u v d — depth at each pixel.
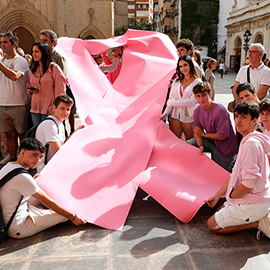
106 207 3.02
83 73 4.79
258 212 2.56
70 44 5.05
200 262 2.38
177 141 3.88
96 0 25.81
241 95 3.51
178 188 3.23
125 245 2.62
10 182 2.52
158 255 2.47
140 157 3.67
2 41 4.29
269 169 2.57
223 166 3.89
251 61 4.27
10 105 4.46
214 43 46.81
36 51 4.06
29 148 2.52
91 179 3.23
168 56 4.95
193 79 4.17
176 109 4.36
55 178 3.09
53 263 2.38
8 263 2.39
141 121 4.14
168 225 2.95
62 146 3.44
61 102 3.40
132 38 5.34
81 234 2.79
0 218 2.55
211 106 3.69
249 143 2.48
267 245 2.61
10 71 4.15
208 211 3.21
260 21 32.47
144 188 3.29
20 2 22.86
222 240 2.68
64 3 24.19
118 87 4.75
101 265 2.36
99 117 4.16
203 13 45.62
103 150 3.62
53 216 2.85
